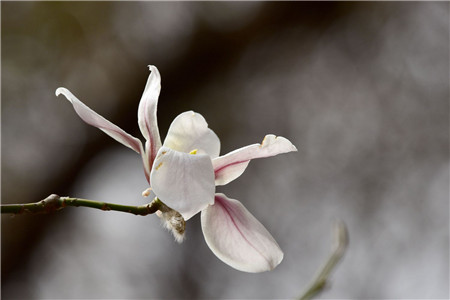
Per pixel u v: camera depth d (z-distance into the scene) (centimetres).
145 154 113
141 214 112
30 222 221
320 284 125
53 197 111
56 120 232
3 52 235
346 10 247
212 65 237
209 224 113
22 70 237
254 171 248
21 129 232
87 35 243
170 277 236
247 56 245
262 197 247
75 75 240
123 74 236
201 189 108
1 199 224
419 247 243
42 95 236
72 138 228
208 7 237
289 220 246
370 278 237
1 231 219
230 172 113
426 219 248
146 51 236
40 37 241
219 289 233
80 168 225
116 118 233
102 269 243
